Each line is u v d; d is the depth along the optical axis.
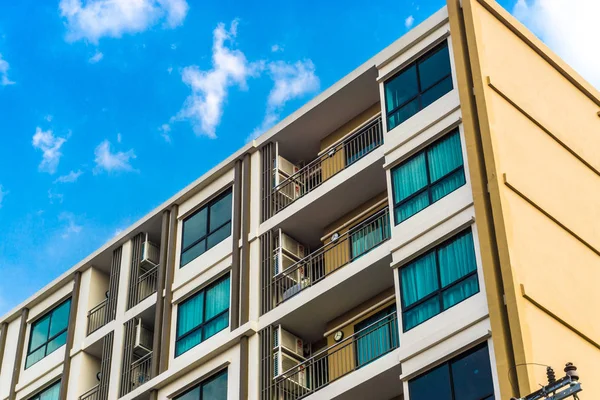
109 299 39.06
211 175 38.06
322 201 34.03
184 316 36.09
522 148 30.19
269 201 35.88
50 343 40.62
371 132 35.00
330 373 31.98
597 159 33.19
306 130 36.59
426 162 30.73
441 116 31.03
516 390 25.23
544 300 27.23
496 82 30.91
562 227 29.73
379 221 33.09
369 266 30.78
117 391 36.38
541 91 32.59
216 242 36.66
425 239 29.39
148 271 38.97
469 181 29.27
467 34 31.59
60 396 38.22
